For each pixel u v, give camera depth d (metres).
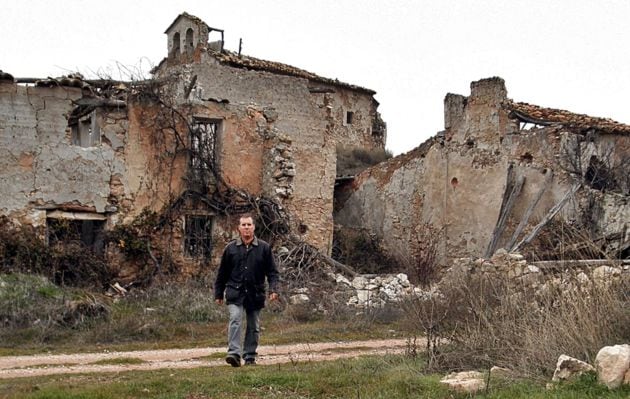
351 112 40.97
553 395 7.10
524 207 23.27
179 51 33.00
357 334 15.02
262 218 21.53
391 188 28.83
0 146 18.56
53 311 14.89
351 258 26.36
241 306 10.24
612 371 7.45
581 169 22.28
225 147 21.77
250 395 7.75
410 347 10.59
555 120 23.55
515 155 23.86
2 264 17.94
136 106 20.22
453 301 11.33
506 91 24.67
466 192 25.33
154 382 8.20
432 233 26.36
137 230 20.00
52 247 18.64
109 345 13.61
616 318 8.98
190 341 14.14
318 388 8.03
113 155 19.86
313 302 18.00
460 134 25.98
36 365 11.11
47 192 18.97
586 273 10.04
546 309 9.38
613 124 24.00
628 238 20.05
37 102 18.98
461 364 9.30
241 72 22.20
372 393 7.74
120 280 19.59
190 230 21.09
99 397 7.52
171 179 20.64
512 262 16.34
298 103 23.12
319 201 23.28
